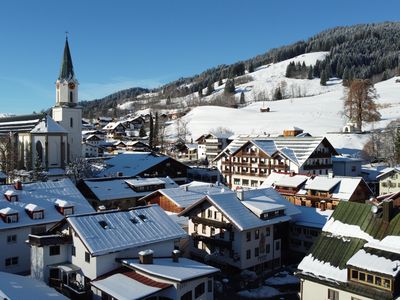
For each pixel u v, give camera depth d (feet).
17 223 161.17
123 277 120.37
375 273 100.94
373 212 118.83
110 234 131.54
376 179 311.27
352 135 456.86
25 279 122.01
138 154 354.33
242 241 162.20
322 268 114.52
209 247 174.81
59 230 141.59
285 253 186.09
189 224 184.34
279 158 317.63
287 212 182.80
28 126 368.27
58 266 132.36
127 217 142.31
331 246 118.73
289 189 245.45
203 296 122.62
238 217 164.76
